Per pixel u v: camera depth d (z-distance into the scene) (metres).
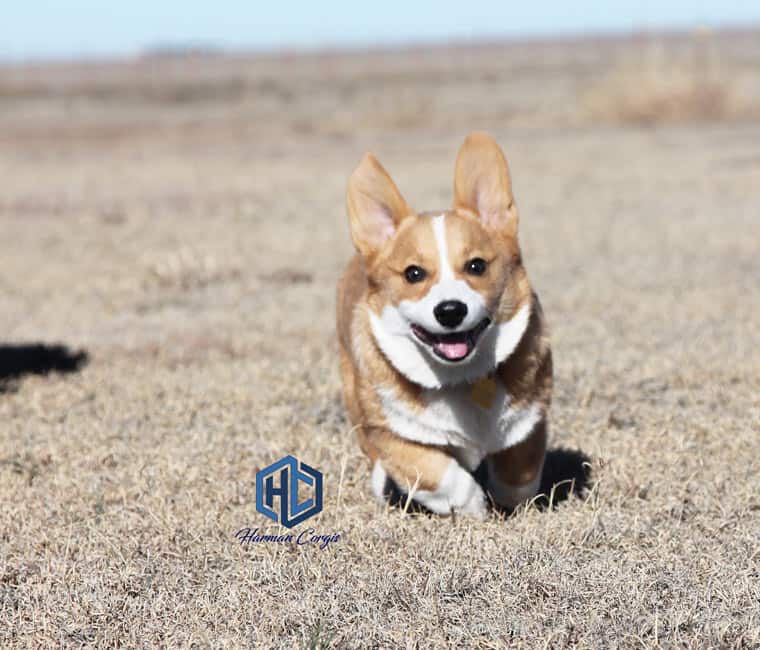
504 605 7.95
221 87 101.75
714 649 7.30
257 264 24.14
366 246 9.39
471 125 59.31
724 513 9.70
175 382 14.89
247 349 16.67
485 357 9.02
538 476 9.73
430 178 36.72
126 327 18.72
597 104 58.41
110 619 8.10
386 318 9.18
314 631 7.55
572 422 12.72
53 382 15.33
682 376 14.25
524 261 23.08
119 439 12.73
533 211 29.84
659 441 11.78
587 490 10.46
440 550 8.95
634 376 14.41
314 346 16.70
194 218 30.69
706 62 62.31
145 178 41.12
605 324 17.36
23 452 12.23
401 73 125.12
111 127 66.50
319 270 23.33
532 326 9.33
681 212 28.55
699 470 10.87
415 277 8.88
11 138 61.53
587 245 24.64
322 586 8.41
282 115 70.00
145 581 8.68
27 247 26.78
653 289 19.88
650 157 40.97
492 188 9.34
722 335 16.45
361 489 10.57
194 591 8.48
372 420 9.48
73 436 12.80
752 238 24.41
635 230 26.19
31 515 10.23
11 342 17.72
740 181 33.47
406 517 9.71
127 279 22.89
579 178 36.25
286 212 31.33
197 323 18.75
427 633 7.63
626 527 9.38
